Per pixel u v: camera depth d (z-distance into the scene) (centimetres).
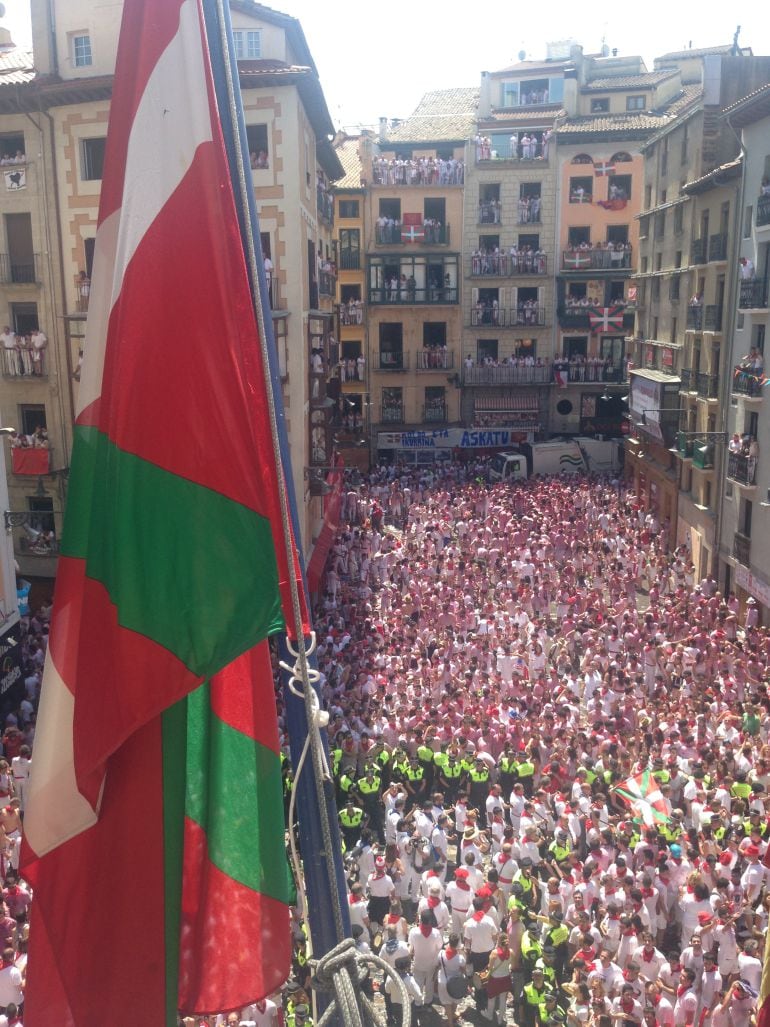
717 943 1340
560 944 1416
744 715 2105
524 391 6122
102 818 477
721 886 1450
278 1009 1227
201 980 495
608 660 2392
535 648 2542
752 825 1670
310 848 453
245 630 451
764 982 688
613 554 3562
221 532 460
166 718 483
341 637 2611
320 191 3878
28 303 3325
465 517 4097
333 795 452
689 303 3991
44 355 3294
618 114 6047
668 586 3453
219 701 518
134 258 471
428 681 2306
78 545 503
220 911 502
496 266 6041
